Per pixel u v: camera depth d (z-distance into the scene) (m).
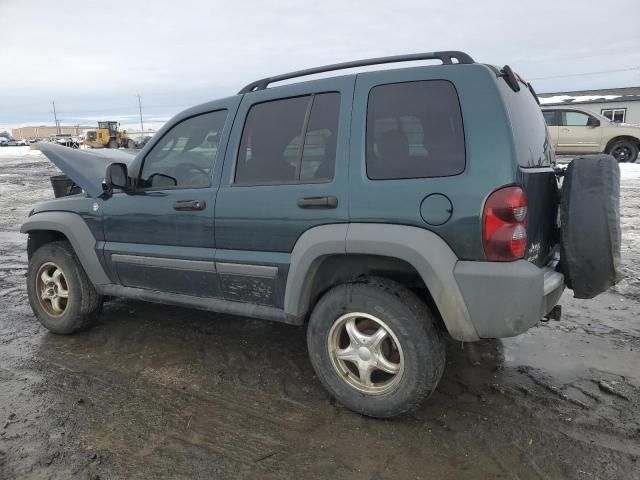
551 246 2.99
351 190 2.70
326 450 2.60
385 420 2.85
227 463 2.52
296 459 2.54
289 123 3.03
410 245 2.51
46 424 2.87
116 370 3.53
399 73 2.72
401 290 2.70
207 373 3.46
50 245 4.10
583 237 2.63
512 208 2.37
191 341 3.99
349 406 2.90
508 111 2.48
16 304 4.99
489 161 2.41
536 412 2.88
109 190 3.77
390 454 2.56
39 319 4.21
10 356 3.79
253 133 3.16
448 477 2.39
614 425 2.73
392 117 2.69
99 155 4.33
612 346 3.68
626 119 30.06
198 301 3.46
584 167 2.70
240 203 3.09
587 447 2.56
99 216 3.80
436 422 2.82
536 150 2.79
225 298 3.34
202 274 3.32
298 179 2.93
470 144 2.46
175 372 3.48
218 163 3.25
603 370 3.33
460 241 2.45
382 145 2.69
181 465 2.51
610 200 2.61
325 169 2.83
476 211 2.41
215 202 3.20
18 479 2.41
